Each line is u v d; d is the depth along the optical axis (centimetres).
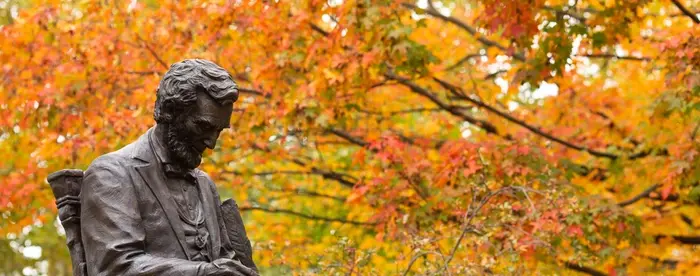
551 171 1002
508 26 988
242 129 1077
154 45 1064
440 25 1213
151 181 509
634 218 1011
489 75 1191
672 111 998
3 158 1186
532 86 1016
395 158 1036
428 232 934
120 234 492
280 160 1187
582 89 1169
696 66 978
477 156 1000
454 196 984
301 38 1034
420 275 852
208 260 511
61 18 1099
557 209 946
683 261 1179
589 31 1119
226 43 1046
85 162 1155
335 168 1259
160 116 510
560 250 1002
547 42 1002
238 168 1205
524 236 949
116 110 1084
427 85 1162
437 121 1205
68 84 1070
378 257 1031
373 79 1066
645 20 1123
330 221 1188
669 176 1026
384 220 1024
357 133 1152
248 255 537
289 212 1169
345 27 998
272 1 1022
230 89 507
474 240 865
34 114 1072
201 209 521
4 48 1073
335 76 998
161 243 503
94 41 1059
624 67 1198
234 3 1019
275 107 1042
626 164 1123
